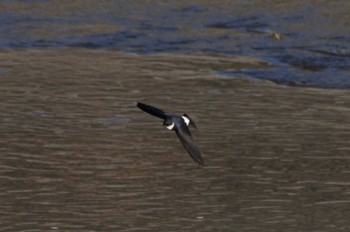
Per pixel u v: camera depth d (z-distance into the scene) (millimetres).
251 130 16547
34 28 24672
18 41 23562
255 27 24578
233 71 20938
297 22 24766
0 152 15234
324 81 20203
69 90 19078
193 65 21500
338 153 15438
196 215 12867
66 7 26688
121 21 25391
